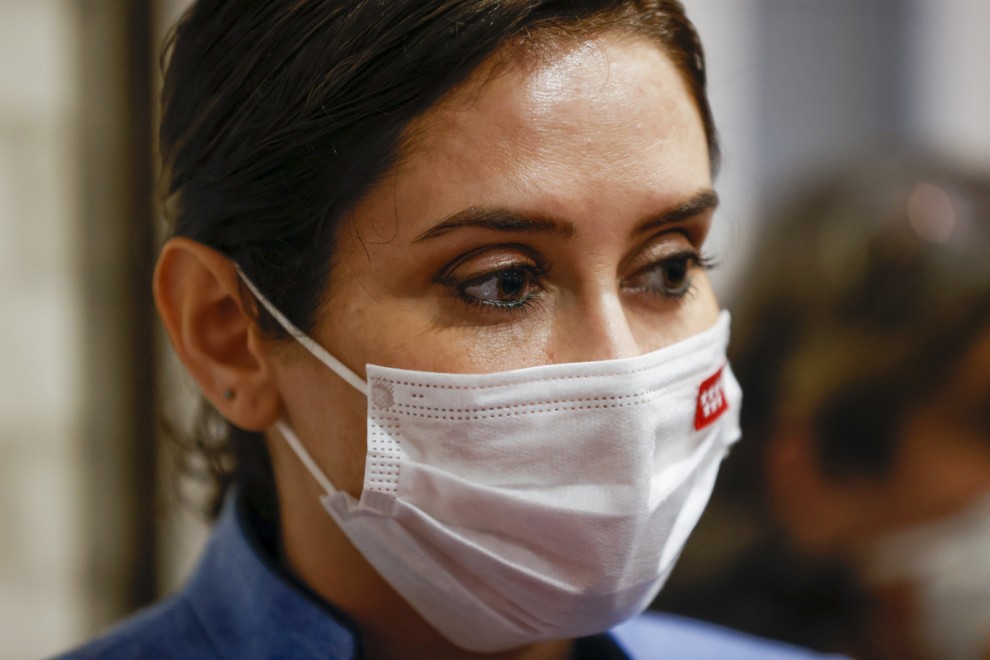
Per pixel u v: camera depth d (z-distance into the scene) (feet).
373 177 10.25
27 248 21.18
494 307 10.57
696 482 11.75
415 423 10.57
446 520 10.77
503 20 9.95
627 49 10.59
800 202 21.09
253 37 10.97
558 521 10.57
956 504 18.17
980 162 21.79
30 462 21.61
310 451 11.43
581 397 10.43
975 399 18.15
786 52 30.73
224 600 12.37
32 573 21.81
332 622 11.43
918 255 18.76
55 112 21.22
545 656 12.52
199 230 11.69
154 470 21.99
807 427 19.03
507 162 10.02
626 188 10.31
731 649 14.69
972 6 32.94
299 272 10.87
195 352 11.77
